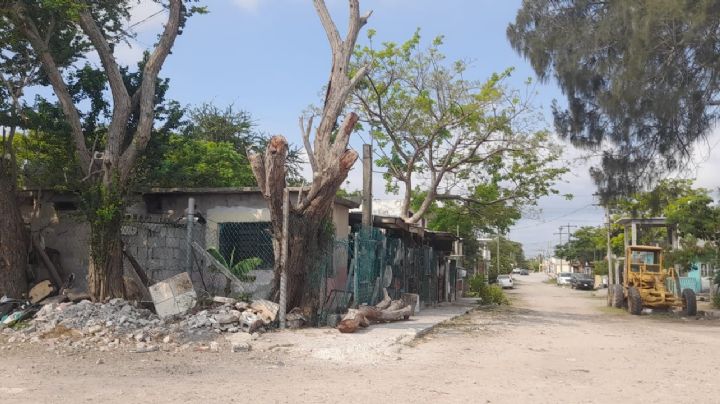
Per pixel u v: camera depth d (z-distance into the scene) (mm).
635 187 22609
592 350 12625
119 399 6973
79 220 14219
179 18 15766
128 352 10352
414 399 7379
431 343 12883
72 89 15852
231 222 16875
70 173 15000
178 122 17125
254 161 13508
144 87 15078
